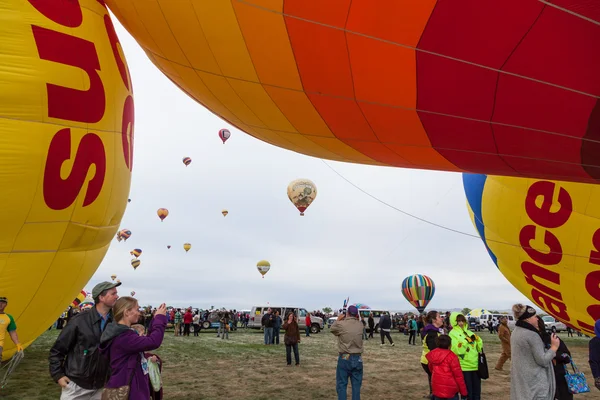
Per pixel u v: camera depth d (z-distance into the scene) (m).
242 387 8.96
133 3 6.81
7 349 7.91
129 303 3.54
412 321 20.78
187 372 10.71
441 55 5.31
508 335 11.70
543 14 4.61
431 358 5.35
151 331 3.56
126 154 8.70
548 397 4.57
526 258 11.27
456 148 6.61
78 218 7.68
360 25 5.40
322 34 5.67
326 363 12.56
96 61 7.77
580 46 4.68
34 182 6.97
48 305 7.92
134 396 3.41
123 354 3.45
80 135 7.42
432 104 5.87
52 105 7.09
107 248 9.47
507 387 9.39
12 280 7.14
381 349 17.78
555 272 10.75
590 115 5.18
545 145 5.85
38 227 7.20
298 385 9.21
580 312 10.88
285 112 7.07
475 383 6.46
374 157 7.80
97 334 4.04
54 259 7.54
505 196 11.36
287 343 12.13
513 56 4.99
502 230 11.65
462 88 5.53
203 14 6.10
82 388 3.96
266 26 5.86
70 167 7.30
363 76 5.89
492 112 5.64
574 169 6.25
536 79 5.08
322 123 7.02
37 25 7.09
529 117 5.49
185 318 23.62
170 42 6.91
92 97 7.59
